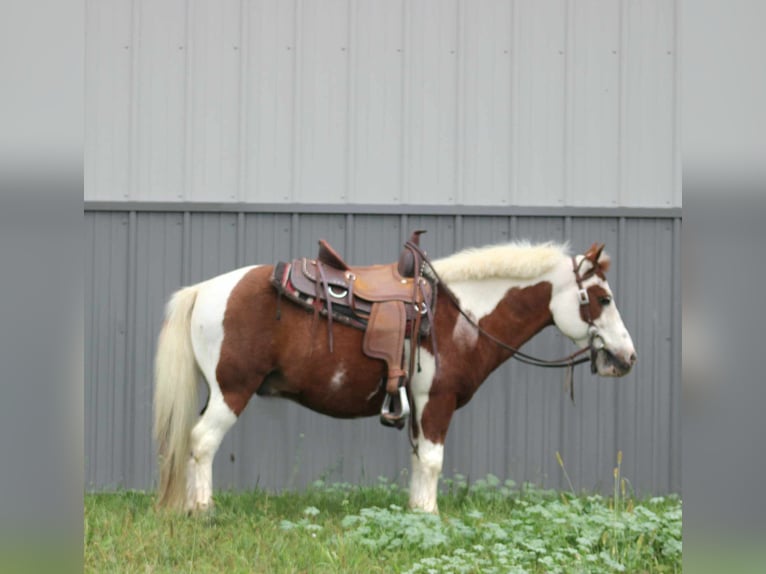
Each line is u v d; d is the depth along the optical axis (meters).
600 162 8.20
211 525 6.37
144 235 8.08
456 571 5.52
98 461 8.05
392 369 6.58
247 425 8.10
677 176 8.21
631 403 8.27
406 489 7.79
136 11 8.03
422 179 8.14
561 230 8.19
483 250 7.08
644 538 6.11
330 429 8.13
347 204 8.12
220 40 8.08
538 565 5.80
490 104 8.16
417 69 8.13
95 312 8.05
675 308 8.25
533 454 8.20
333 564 5.63
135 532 6.10
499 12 8.15
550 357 8.21
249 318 6.58
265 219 8.11
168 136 8.08
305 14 8.09
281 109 8.10
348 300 6.66
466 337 6.91
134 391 8.08
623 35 8.18
